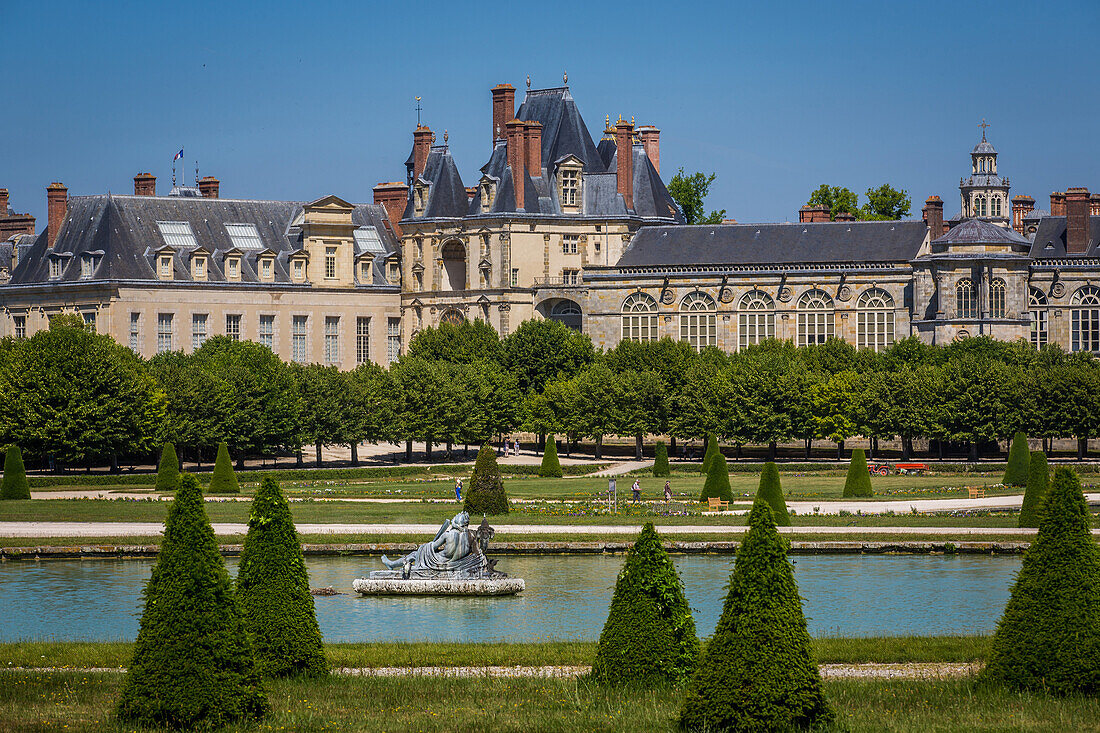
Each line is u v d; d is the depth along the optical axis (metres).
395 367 199.00
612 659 53.56
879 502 129.12
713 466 130.38
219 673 49.72
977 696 52.66
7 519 114.19
